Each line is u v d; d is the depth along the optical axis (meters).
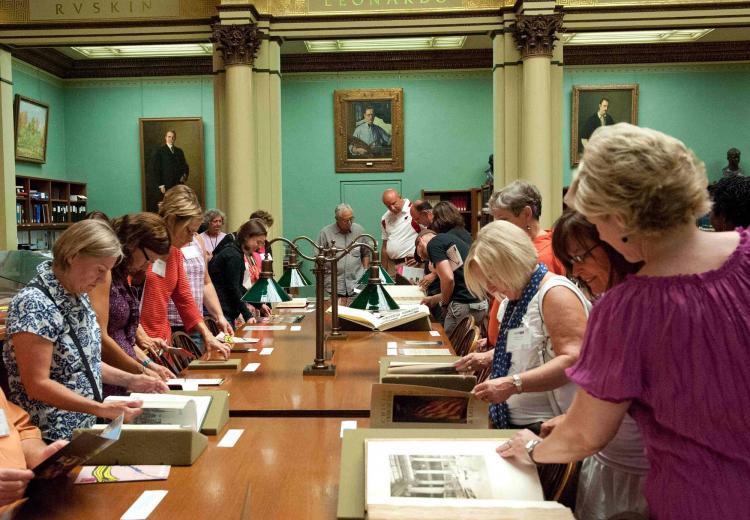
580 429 1.37
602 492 1.81
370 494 1.57
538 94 7.97
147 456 2.01
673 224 1.25
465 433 1.94
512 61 8.17
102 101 11.92
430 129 11.84
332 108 11.84
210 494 1.80
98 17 8.46
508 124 8.24
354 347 3.95
